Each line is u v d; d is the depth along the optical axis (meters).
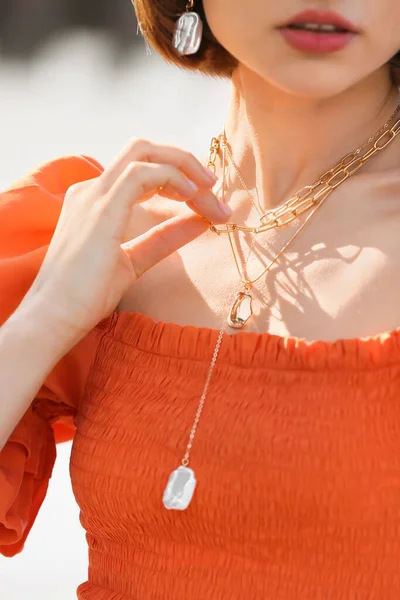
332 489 0.88
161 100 5.55
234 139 1.02
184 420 0.92
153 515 0.92
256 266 0.96
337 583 0.89
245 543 0.90
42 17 6.96
